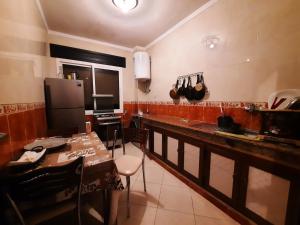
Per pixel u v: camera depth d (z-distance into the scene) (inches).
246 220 52.8
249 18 62.6
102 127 135.0
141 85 154.0
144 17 95.0
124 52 149.9
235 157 55.1
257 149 47.8
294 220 40.9
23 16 59.3
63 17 95.3
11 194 28.8
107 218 45.4
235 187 55.9
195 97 89.6
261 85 59.7
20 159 39.5
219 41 75.8
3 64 42.8
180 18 96.2
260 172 48.1
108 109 144.2
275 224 45.6
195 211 61.6
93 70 134.0
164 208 63.3
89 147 54.9
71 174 33.6
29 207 35.0
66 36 119.4
